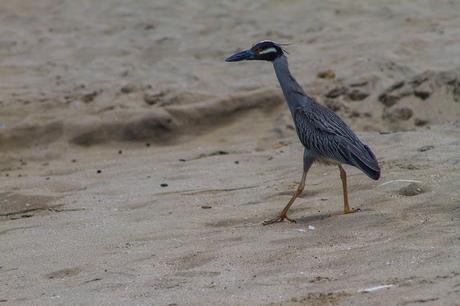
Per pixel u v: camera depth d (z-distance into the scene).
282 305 8.74
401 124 17.91
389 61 19.83
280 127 17.92
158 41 22.97
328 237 10.84
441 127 16.36
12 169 17.50
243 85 20.02
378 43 21.16
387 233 10.68
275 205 12.77
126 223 12.59
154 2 25.47
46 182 15.77
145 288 9.75
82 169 16.75
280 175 14.48
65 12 25.45
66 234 12.29
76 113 19.34
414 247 9.88
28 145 18.59
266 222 11.86
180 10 24.75
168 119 18.70
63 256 11.26
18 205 14.35
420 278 8.90
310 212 12.23
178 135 18.66
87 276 10.38
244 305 8.88
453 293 8.39
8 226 13.09
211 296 9.25
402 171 13.42
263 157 15.96
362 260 9.75
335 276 9.42
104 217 13.05
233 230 11.70
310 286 9.20
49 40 23.77
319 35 22.25
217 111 18.88
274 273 9.77
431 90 18.31
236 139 18.08
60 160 17.97
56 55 22.84
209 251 10.78
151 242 11.48
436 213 11.23
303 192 13.23
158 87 20.34
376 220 11.23
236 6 24.73
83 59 22.47
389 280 9.00
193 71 21.06
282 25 23.19
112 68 21.80
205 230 11.86
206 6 24.94
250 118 18.80
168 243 11.36
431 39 21.03
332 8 23.97
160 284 9.82
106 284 10.00
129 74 21.34
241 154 16.61
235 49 22.08
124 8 25.28
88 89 20.56
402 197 12.18
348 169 14.05
